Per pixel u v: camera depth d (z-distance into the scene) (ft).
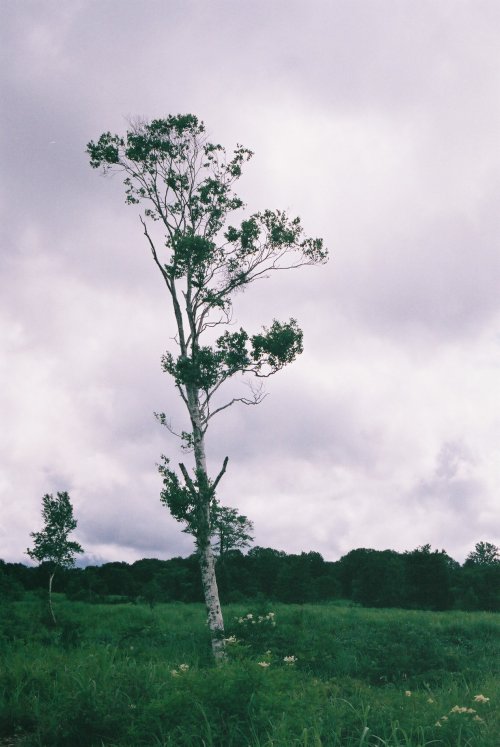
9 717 23.67
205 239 60.29
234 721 19.75
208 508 53.62
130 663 33.55
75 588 163.53
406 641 53.36
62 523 89.35
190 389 57.00
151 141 64.44
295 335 58.29
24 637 54.08
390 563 210.59
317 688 25.13
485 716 21.95
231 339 57.77
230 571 217.56
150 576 261.85
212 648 49.29
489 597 188.65
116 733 20.52
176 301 60.03
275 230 62.85
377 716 22.65
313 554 303.89
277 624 60.70
